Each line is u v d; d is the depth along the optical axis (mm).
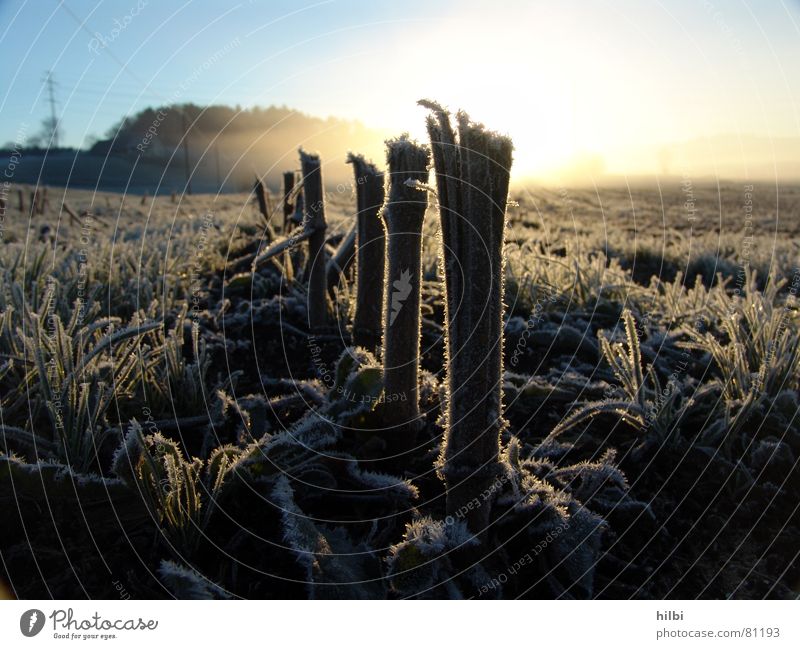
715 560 1558
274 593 1395
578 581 1432
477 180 1180
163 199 18141
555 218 11031
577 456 1995
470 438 1319
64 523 1565
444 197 1229
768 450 1873
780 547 1589
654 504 1753
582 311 3338
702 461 1907
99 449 1870
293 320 3168
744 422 2002
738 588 1469
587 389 2363
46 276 3332
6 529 1543
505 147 1181
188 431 2051
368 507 1679
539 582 1462
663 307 3398
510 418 2215
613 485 1815
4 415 1965
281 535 1551
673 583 1485
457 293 1259
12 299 2848
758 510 1723
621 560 1553
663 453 1976
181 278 3859
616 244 6633
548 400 2332
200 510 1524
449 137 1189
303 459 1673
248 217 7219
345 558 1415
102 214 11430
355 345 2334
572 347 2869
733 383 2174
